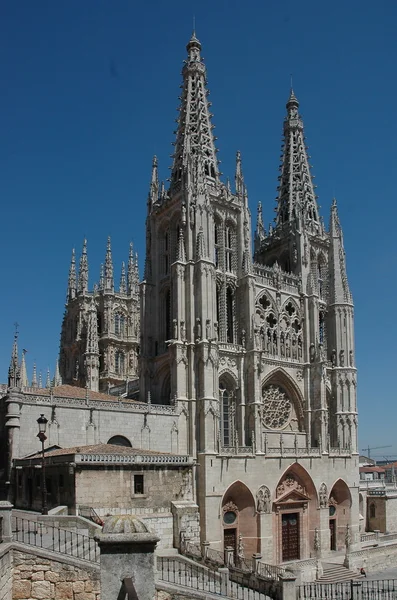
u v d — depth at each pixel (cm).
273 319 10100
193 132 10412
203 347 8644
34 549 3191
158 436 8225
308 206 11981
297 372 10206
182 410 8550
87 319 13025
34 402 7175
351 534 9888
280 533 8925
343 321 10900
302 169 12000
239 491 8606
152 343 9856
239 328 9662
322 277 11750
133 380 11494
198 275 9038
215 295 9181
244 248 10081
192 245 9238
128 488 5669
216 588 4259
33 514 5325
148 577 1731
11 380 7112
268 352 9825
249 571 4819
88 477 5453
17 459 6762
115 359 13000
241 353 9362
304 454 9375
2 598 2964
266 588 4469
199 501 8150
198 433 8519
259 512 8594
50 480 5822
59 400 7412
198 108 10550
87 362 12281
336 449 10062
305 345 10456
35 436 7138
